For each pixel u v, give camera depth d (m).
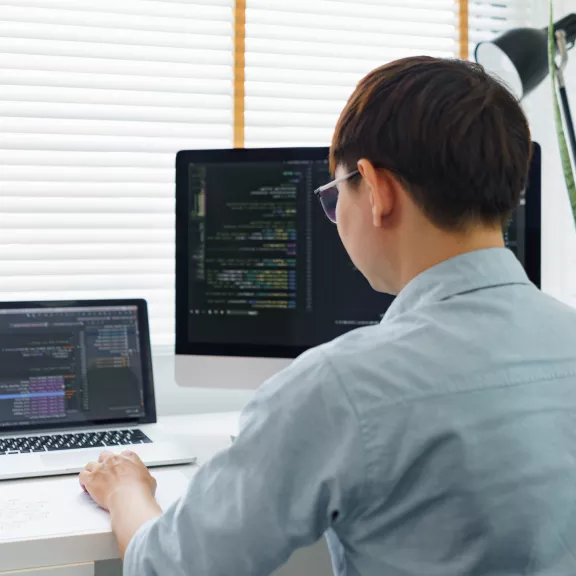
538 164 1.35
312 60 1.79
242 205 1.39
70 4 1.58
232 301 1.40
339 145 0.72
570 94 1.92
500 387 0.62
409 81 0.66
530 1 1.95
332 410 0.62
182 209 1.41
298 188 1.37
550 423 0.62
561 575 0.60
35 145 1.58
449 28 1.90
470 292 0.67
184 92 1.67
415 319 0.66
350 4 1.81
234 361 1.40
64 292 1.62
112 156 1.64
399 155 0.66
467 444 0.60
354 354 0.64
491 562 0.60
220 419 1.53
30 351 1.37
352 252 0.74
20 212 1.58
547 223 1.96
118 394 1.41
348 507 0.62
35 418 1.35
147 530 0.74
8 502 0.98
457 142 0.64
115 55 1.62
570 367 0.65
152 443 1.26
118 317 1.43
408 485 0.61
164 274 1.69
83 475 1.00
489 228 0.69
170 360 1.66
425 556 0.62
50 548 0.86
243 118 1.72
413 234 0.69
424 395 0.61
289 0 1.76
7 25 1.56
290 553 0.65
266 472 0.64
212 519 0.66
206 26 1.69
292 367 0.67
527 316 0.67
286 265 1.38
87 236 1.63
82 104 1.62
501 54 1.51
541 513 0.60
